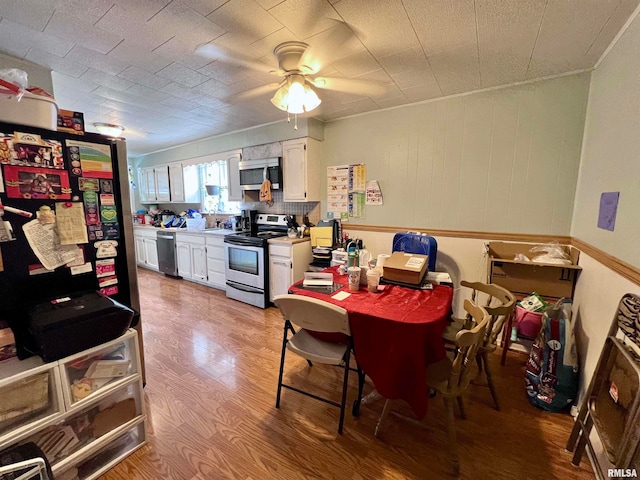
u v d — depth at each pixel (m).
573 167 2.25
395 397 1.43
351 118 3.29
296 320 1.64
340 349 1.70
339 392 1.97
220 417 1.73
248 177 3.90
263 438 1.58
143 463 1.44
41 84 2.07
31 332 1.17
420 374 1.37
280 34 1.66
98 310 1.33
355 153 3.31
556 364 1.76
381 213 3.20
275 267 3.40
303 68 1.93
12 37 1.67
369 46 1.79
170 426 1.67
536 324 2.14
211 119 3.43
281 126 3.53
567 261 2.19
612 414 1.19
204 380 2.09
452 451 1.39
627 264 1.33
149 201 5.90
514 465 1.43
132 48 1.81
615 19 1.49
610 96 1.73
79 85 2.39
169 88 2.46
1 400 1.11
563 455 1.48
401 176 3.03
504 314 1.69
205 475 1.38
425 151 2.86
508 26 1.58
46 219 1.47
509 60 1.98
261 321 3.10
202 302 3.70
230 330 2.88
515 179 2.47
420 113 2.85
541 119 2.32
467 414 1.77
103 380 1.41
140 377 1.52
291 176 3.53
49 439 1.26
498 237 2.58
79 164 1.57
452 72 2.18
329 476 1.37
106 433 1.41
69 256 1.56
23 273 1.41
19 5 1.38
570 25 1.56
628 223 1.36
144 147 5.12
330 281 1.99
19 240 1.39
